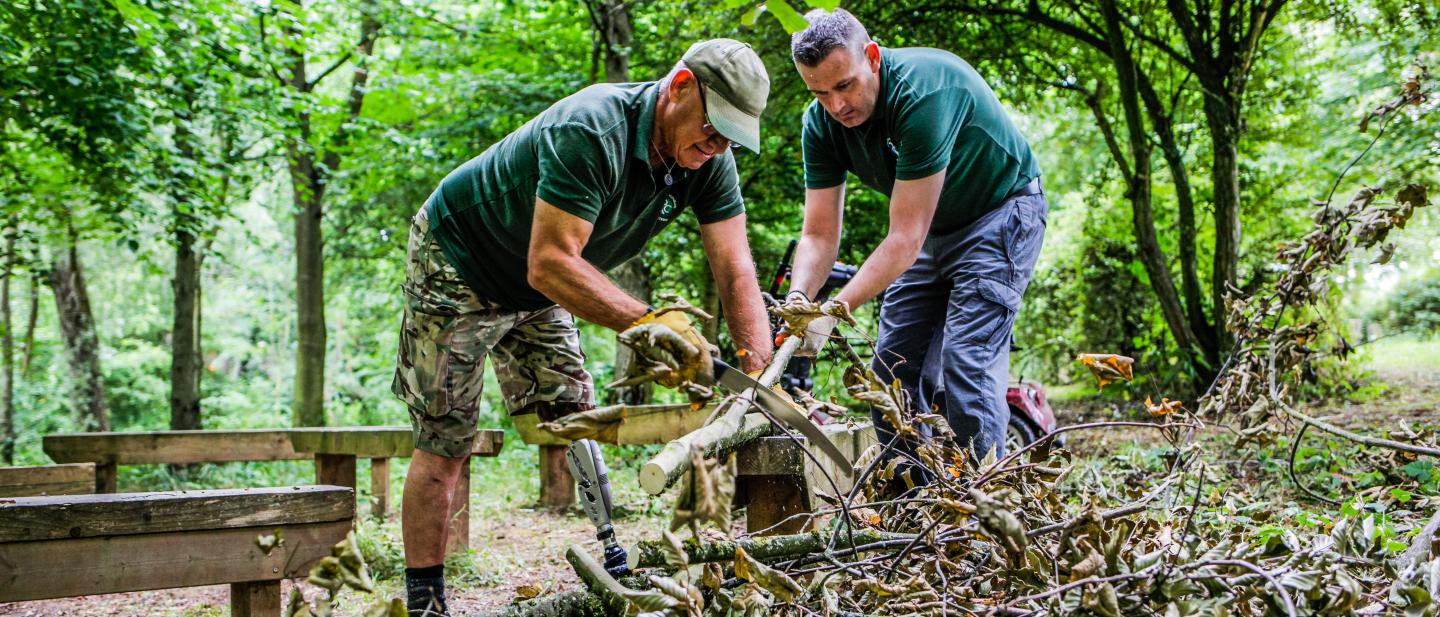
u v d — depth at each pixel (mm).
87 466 4168
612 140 2279
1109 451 5859
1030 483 2303
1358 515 2547
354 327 21344
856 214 10898
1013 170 3293
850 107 3031
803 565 2057
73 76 7434
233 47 8891
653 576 1724
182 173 8898
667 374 1588
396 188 12594
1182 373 9023
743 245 2648
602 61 11406
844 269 4441
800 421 1854
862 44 2984
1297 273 2564
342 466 4723
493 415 12398
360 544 3859
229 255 19000
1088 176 14047
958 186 3252
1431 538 2057
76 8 7480
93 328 13109
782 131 9992
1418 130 9969
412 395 2492
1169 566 1740
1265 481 4039
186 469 9219
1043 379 14453
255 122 9352
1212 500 2602
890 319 3602
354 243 15555
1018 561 1889
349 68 15227
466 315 2508
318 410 12000
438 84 11555
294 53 11406
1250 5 9148
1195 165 11141
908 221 2965
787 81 9023
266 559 2033
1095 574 1679
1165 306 9305
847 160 3357
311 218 12086
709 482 1406
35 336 16312
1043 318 12945
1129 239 11539
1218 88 9148
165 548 1940
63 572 1852
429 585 2441
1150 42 9703
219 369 25281
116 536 1898
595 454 2721
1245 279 10359
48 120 7930
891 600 1922
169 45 8211
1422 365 12336
